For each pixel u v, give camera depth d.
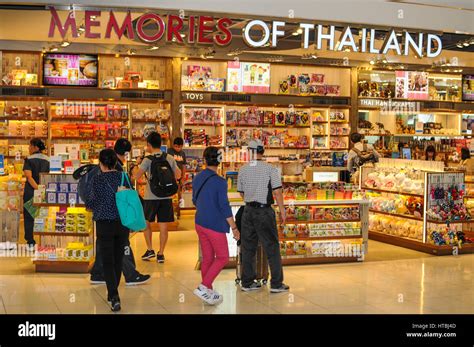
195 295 6.55
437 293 6.73
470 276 7.64
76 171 6.59
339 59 13.74
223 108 13.35
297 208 8.16
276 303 6.25
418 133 14.74
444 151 14.30
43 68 12.11
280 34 9.90
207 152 6.25
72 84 12.25
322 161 13.90
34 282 7.08
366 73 14.43
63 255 7.55
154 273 7.65
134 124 12.96
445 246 9.07
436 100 14.85
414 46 10.57
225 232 6.16
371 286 7.04
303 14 9.91
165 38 9.72
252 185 6.66
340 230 8.34
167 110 12.91
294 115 13.88
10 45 11.85
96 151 12.36
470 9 10.57
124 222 5.78
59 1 9.15
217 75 13.46
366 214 8.48
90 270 7.62
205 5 9.50
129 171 9.75
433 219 9.12
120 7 9.26
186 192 13.05
